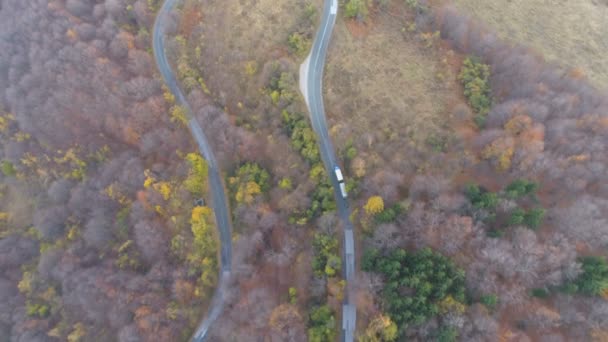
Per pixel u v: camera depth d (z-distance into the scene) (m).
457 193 87.06
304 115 103.56
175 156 112.25
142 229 101.00
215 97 114.31
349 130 100.62
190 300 97.44
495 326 70.62
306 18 110.75
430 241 80.00
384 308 75.81
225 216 107.19
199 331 97.19
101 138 122.19
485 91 103.56
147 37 126.00
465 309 73.12
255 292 88.12
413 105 102.00
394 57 107.94
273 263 92.69
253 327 83.94
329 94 105.00
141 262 104.81
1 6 150.12
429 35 109.88
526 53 108.19
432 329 71.31
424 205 84.94
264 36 110.12
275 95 102.00
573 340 71.50
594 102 100.31
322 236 89.75
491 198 81.31
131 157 114.88
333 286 85.44
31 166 130.75
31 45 131.50
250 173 102.94
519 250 76.44
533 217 79.38
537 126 89.06
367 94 103.19
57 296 108.00
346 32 109.88
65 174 124.12
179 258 101.31
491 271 76.44
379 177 90.31
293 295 87.81
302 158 99.31
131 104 113.31
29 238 123.88
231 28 113.44
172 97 115.50
